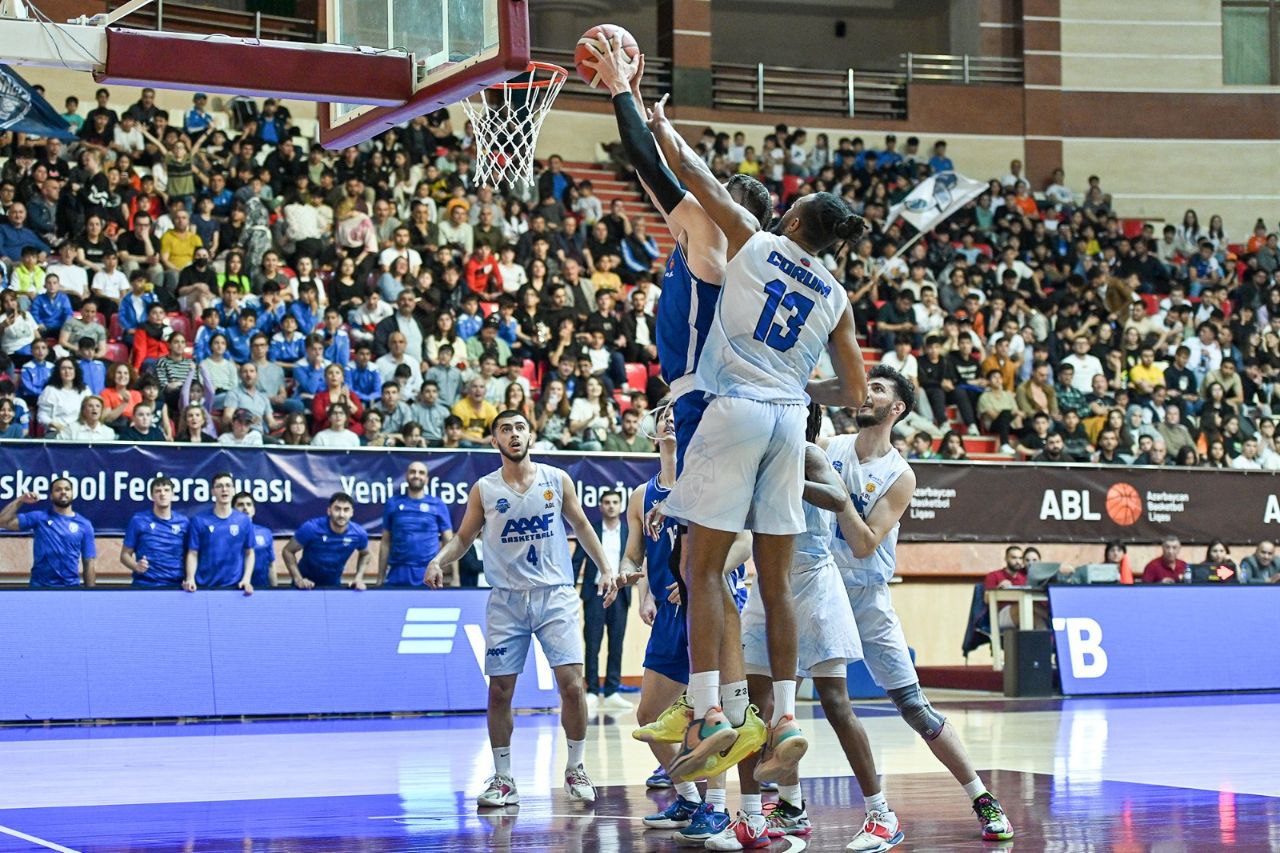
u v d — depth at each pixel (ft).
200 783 23.00
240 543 37.11
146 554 36.81
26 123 46.73
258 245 51.24
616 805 20.51
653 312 56.29
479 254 55.36
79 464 38.75
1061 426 55.31
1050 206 76.18
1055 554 51.42
